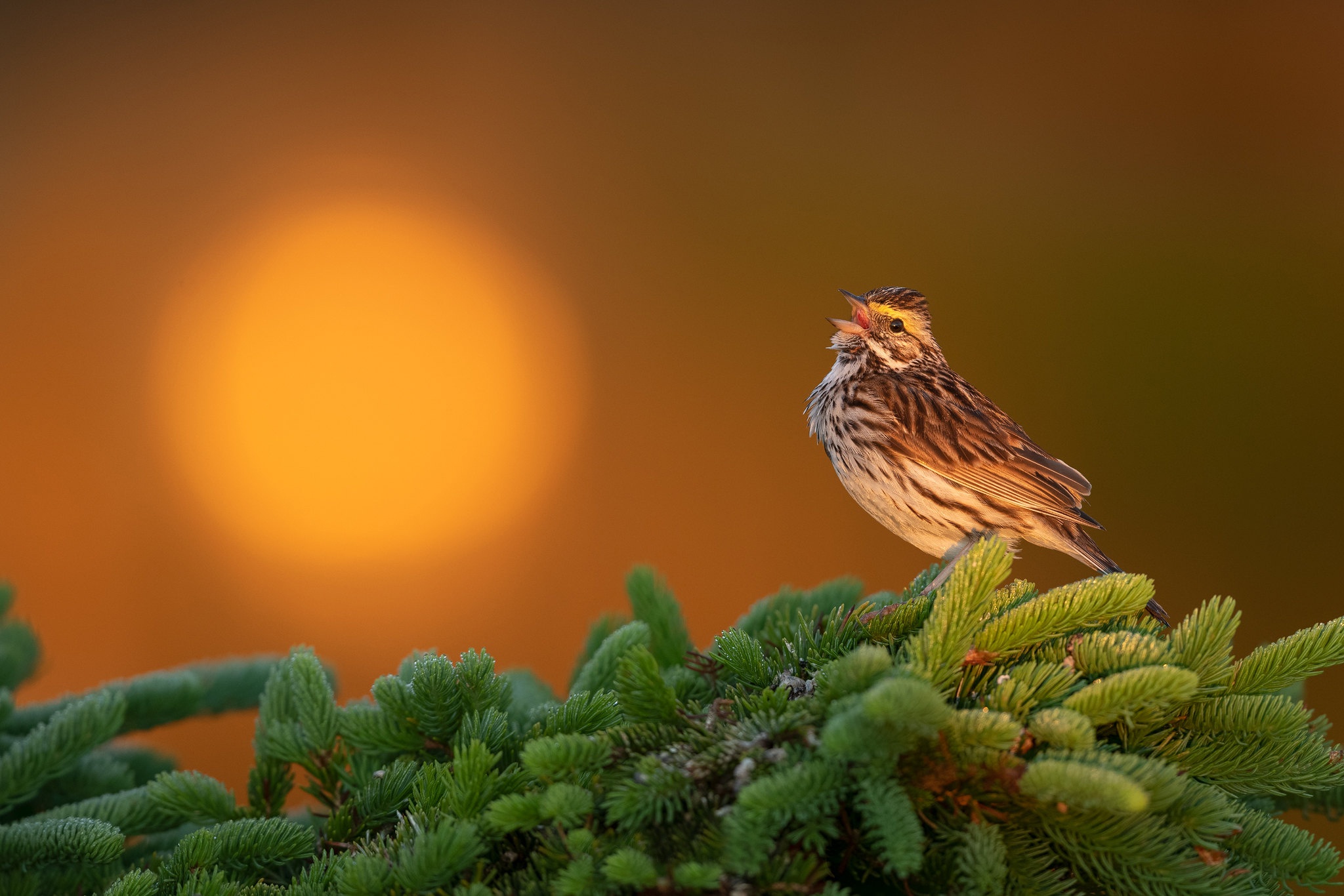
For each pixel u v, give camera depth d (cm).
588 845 179
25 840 232
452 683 251
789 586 362
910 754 184
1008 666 225
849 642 258
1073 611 225
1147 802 163
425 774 221
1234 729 217
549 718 240
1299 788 214
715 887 166
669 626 348
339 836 234
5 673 365
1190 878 183
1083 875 193
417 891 186
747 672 247
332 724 257
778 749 186
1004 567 219
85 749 281
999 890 175
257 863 226
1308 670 227
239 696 362
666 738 204
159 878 220
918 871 184
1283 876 197
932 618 220
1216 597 225
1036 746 191
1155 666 198
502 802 187
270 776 264
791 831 178
